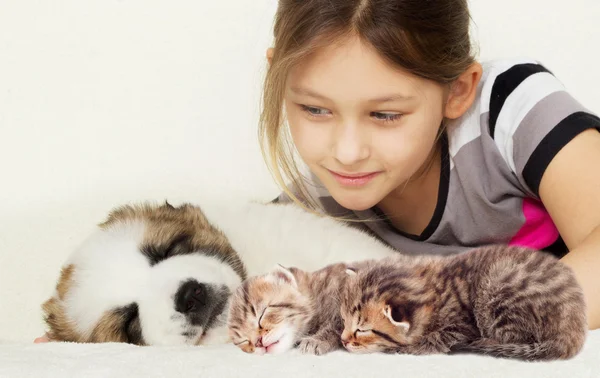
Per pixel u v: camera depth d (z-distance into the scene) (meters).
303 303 0.79
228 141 1.38
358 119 0.92
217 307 0.98
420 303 0.74
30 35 1.40
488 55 1.38
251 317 0.79
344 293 0.76
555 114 1.01
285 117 0.99
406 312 0.74
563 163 0.99
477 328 0.74
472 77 1.00
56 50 1.40
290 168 1.09
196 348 0.85
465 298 0.75
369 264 0.78
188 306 0.97
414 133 0.93
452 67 0.95
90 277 1.02
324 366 0.73
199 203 1.20
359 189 0.96
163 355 0.80
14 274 1.33
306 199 1.12
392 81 0.91
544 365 0.72
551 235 1.07
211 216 1.11
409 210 1.10
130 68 1.41
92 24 1.40
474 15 1.38
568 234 0.98
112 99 1.41
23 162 1.39
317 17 0.91
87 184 1.38
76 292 1.02
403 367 0.72
